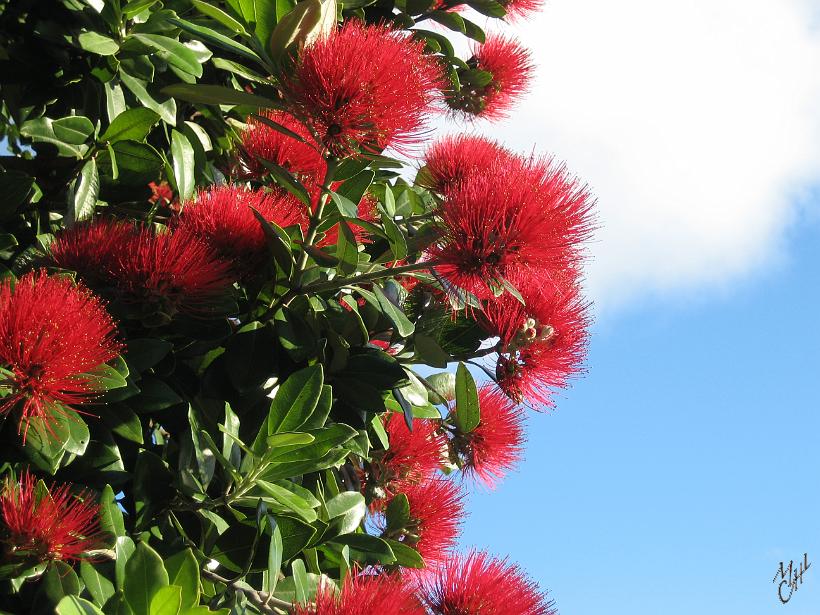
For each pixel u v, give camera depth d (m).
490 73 4.67
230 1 2.67
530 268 2.57
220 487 2.85
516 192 2.54
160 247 2.57
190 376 2.88
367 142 2.51
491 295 2.95
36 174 3.19
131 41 3.14
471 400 3.35
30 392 2.15
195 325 2.71
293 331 2.90
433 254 2.71
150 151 3.13
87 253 2.63
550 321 3.24
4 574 2.15
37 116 3.13
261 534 2.61
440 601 2.70
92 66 3.24
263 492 2.64
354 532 3.10
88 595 2.27
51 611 2.12
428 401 3.45
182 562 2.06
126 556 2.17
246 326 2.87
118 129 3.13
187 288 2.58
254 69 3.61
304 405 2.57
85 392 2.27
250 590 2.51
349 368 3.03
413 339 3.15
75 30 3.15
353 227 3.11
